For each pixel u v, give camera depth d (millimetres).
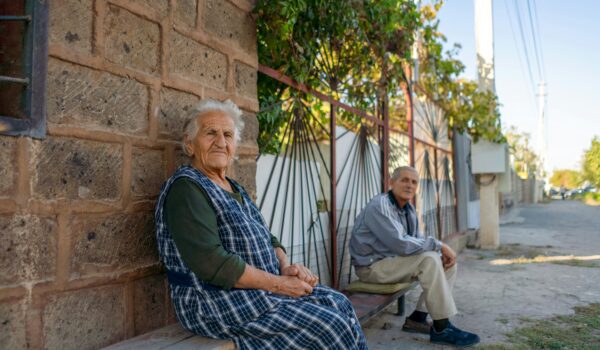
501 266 6902
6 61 1719
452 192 9219
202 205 1978
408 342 3596
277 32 2990
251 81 2961
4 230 1606
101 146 1969
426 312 3809
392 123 6730
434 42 7098
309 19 3408
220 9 2670
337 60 4168
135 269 2127
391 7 4309
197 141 2205
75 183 1854
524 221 16219
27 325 1677
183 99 2408
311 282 2178
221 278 1906
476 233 9469
